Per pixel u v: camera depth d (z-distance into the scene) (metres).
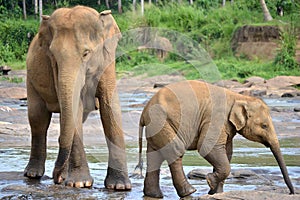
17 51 58.72
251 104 10.91
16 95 32.06
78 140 11.62
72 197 10.66
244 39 55.31
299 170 13.53
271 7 64.38
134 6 64.06
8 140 17.73
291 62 49.12
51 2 75.81
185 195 10.78
